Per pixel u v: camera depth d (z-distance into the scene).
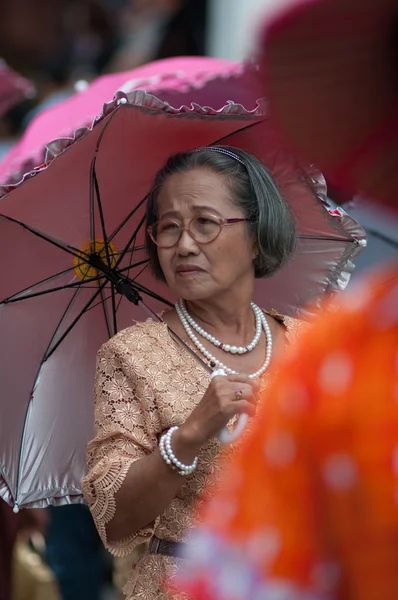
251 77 2.36
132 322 5.64
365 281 2.30
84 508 7.93
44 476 5.59
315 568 2.15
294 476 2.18
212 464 4.43
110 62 12.18
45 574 8.03
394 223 2.33
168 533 4.48
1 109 9.88
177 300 5.26
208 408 4.14
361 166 2.26
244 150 5.25
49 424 5.61
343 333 2.21
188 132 5.19
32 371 5.59
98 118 4.84
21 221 5.36
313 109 2.24
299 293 5.71
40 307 5.57
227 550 2.20
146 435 4.50
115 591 8.25
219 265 4.71
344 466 2.11
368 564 2.09
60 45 11.48
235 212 4.75
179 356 4.64
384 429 2.09
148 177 5.38
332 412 2.14
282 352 4.89
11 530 7.61
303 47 2.22
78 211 5.41
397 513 2.06
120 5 13.34
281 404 2.22
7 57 11.12
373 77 2.19
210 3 11.52
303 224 5.57
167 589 4.19
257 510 2.20
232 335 4.86
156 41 12.16
